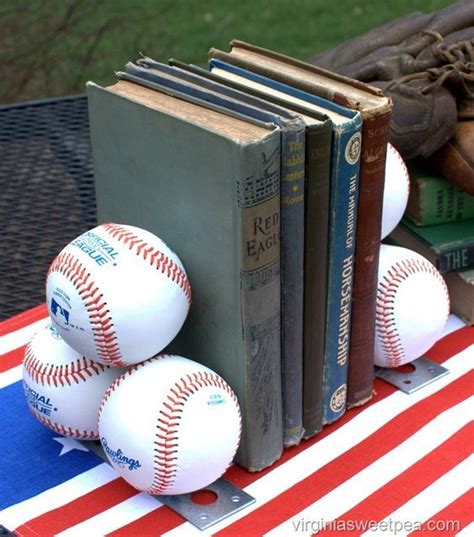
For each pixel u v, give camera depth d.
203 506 0.81
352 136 0.80
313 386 0.85
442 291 0.91
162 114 0.80
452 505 0.80
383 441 0.86
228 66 0.87
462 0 1.05
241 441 0.83
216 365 0.84
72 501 0.82
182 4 2.39
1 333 0.96
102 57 1.92
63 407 0.83
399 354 0.90
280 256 0.81
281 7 2.43
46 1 1.90
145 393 0.79
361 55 1.01
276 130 0.77
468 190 0.95
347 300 0.85
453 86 0.93
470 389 0.91
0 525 0.80
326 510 0.81
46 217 1.07
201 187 0.79
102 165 0.87
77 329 0.79
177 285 0.80
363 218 0.84
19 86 1.83
